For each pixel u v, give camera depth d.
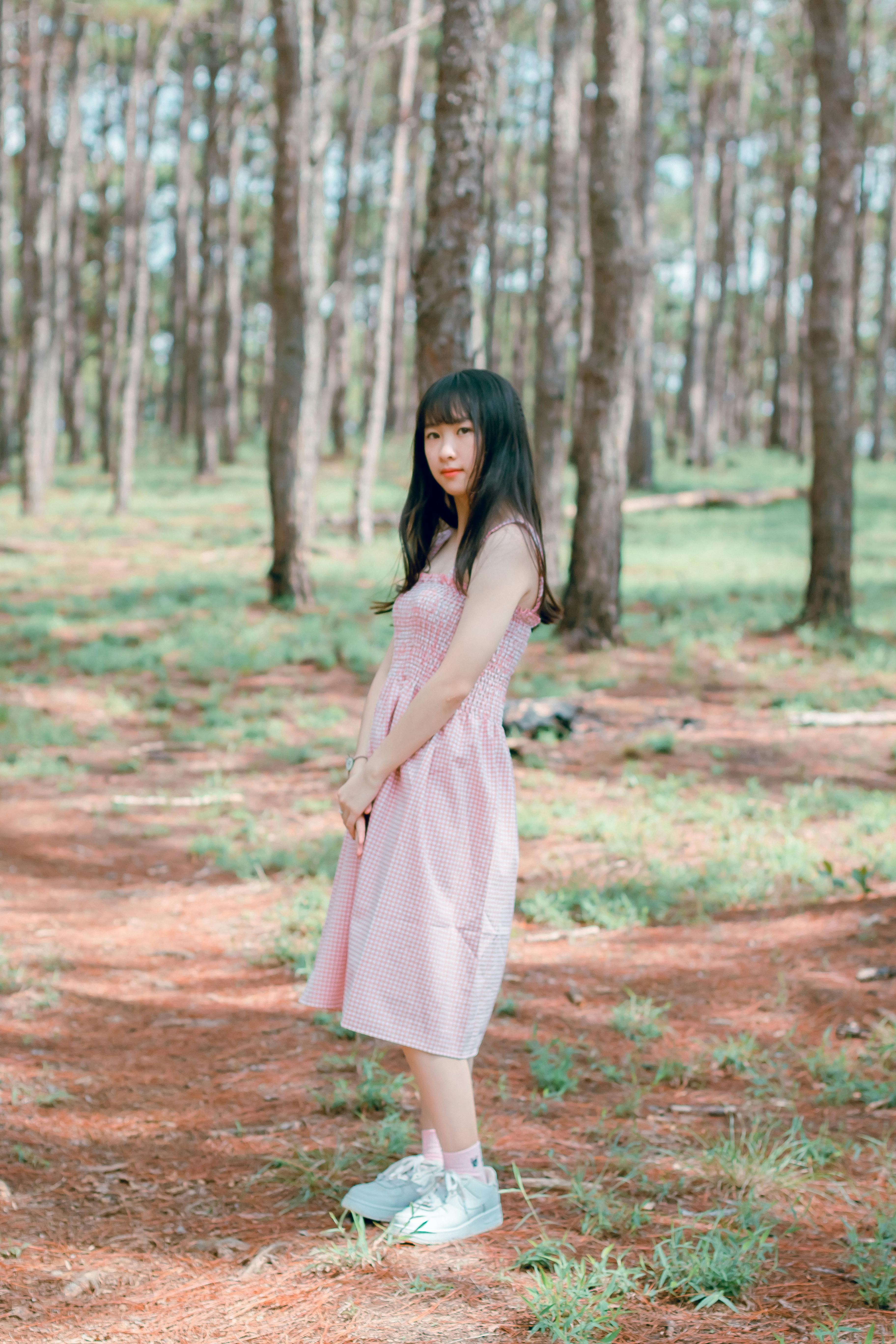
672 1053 3.96
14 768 8.27
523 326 37.44
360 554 18.48
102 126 33.66
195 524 22.14
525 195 39.28
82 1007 4.36
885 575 16.69
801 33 29.70
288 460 14.04
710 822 6.96
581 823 6.98
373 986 2.55
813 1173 2.99
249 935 5.31
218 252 37.22
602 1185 2.94
